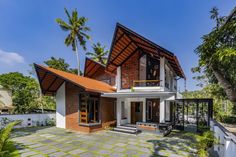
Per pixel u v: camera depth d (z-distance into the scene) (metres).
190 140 10.60
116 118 15.62
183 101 15.17
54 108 24.81
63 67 29.55
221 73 4.81
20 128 14.60
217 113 21.59
